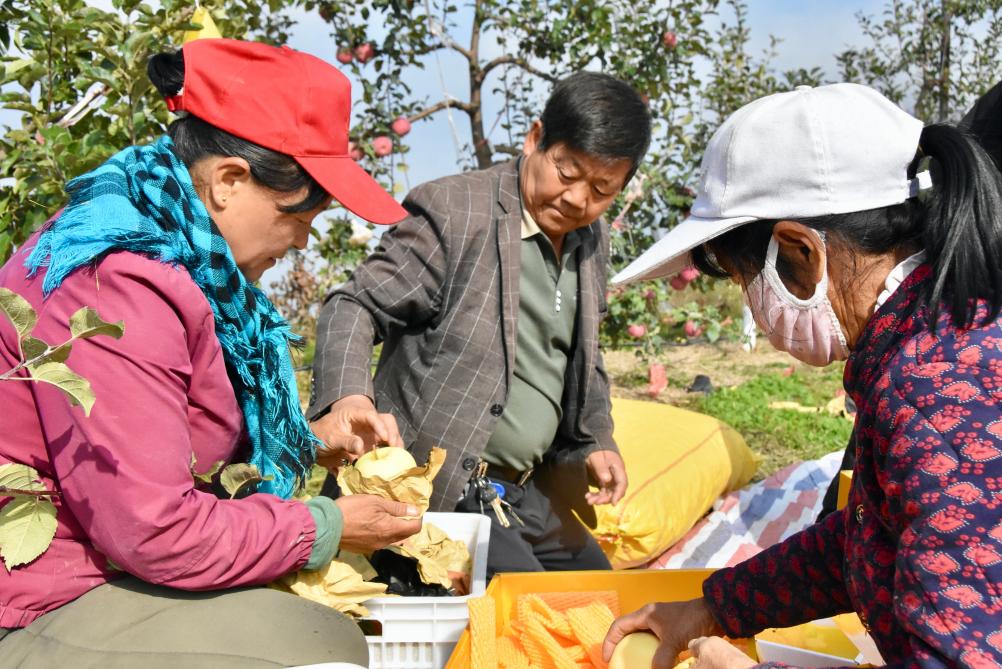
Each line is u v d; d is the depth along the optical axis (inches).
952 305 54.4
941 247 56.0
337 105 73.0
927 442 51.6
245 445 81.1
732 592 78.2
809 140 60.3
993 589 48.4
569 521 122.6
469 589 98.4
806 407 265.9
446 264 109.9
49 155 129.7
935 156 58.7
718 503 181.5
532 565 110.1
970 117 82.4
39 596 68.2
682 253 68.7
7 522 65.3
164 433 65.0
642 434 173.8
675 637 78.8
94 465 63.5
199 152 70.6
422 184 111.8
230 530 68.5
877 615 62.1
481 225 109.5
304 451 86.7
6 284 68.4
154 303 65.6
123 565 66.1
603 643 81.8
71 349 62.6
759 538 170.7
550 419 115.3
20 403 65.7
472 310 109.7
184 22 138.1
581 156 102.0
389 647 87.0
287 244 75.7
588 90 101.9
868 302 60.5
